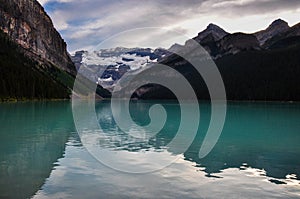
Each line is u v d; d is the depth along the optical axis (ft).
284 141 81.56
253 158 59.41
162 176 45.88
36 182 42.16
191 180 44.01
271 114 187.32
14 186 40.40
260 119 152.56
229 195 37.96
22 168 49.67
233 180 44.06
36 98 418.51
